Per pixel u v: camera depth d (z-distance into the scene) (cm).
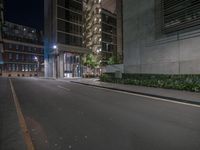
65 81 3412
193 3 1661
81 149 449
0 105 975
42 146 467
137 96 1370
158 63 2045
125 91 1661
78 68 6450
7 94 1455
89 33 8944
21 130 563
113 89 1869
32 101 1151
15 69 8050
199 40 1594
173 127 622
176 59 1817
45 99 1236
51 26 6053
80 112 845
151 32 2164
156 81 1817
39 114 805
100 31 8212
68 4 6138
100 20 8244
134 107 961
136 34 2412
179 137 529
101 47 8150
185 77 1600
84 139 515
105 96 1385
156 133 563
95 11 8375
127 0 2614
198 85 1377
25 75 8369
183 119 720
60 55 5900
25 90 1802
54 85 2469
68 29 6084
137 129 602
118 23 6831
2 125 612
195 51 1625
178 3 1816
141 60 2317
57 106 989
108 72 3094
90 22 8844
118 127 623
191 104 1024
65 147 461
